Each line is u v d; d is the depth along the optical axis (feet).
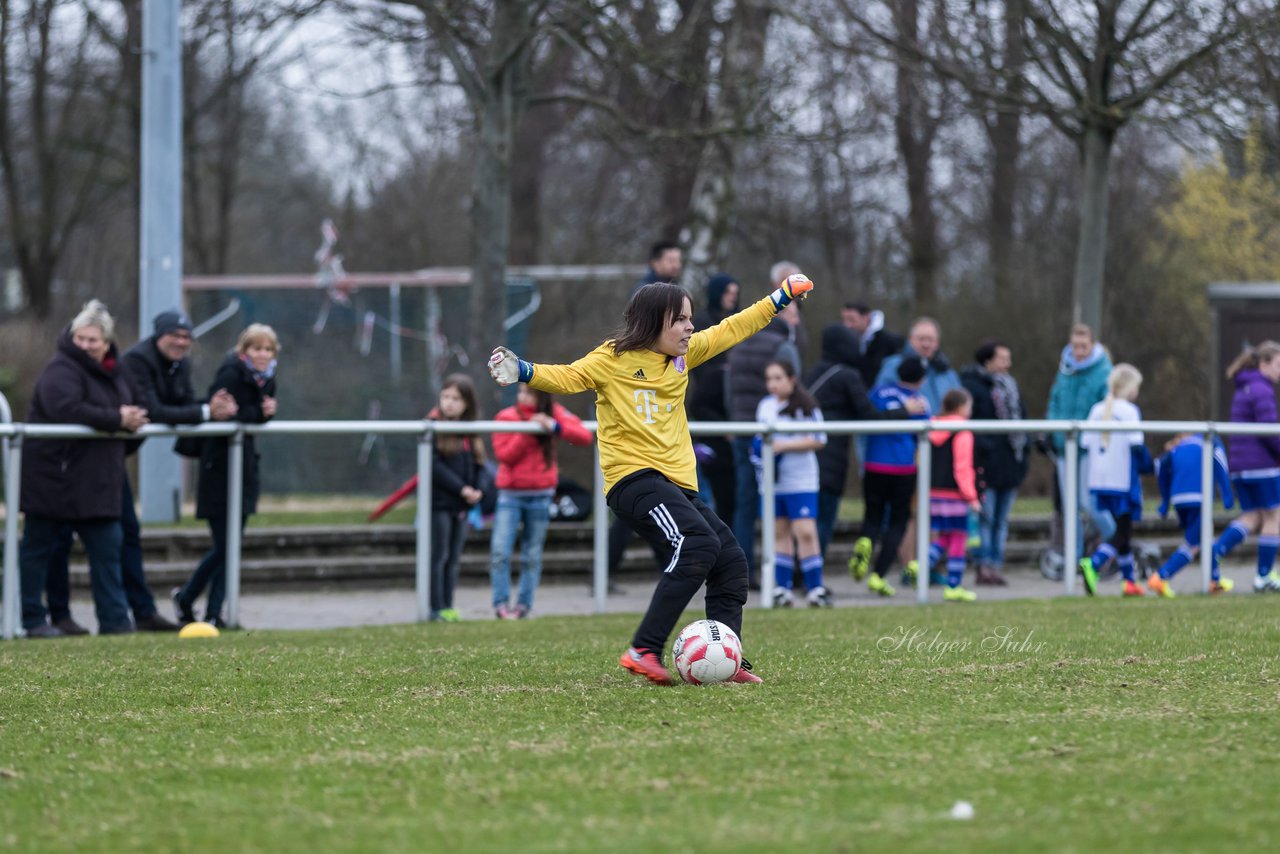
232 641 99.96
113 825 45.83
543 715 63.57
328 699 69.41
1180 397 310.65
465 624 114.62
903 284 335.67
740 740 56.70
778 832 43.01
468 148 394.73
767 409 133.18
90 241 467.52
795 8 232.32
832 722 60.23
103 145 349.61
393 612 141.18
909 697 66.59
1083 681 71.00
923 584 129.29
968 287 309.22
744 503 141.59
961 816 44.57
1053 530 172.24
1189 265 323.57
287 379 253.03
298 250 497.87
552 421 125.18
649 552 173.88
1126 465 140.67
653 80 230.68
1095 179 202.59
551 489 130.11
